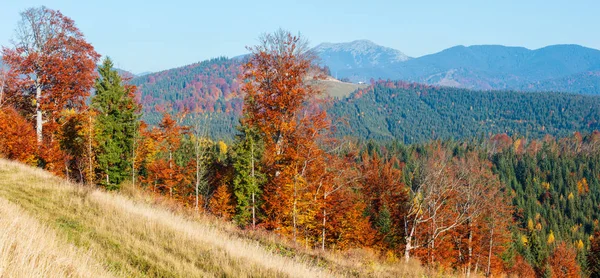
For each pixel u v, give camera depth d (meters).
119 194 18.50
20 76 29.44
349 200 32.56
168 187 41.31
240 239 13.76
